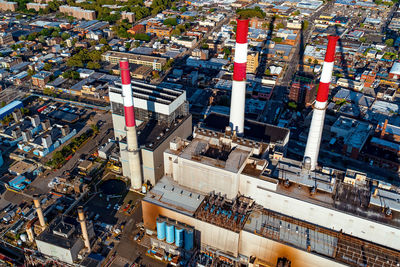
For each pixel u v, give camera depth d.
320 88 171.00
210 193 176.50
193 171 174.12
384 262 143.88
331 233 157.88
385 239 151.12
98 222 189.00
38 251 168.75
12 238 181.25
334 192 166.38
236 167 168.00
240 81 196.38
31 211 194.25
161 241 171.25
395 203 157.75
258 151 184.12
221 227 159.12
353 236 157.62
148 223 180.25
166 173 192.62
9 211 195.50
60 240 164.12
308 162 179.62
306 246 151.25
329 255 147.12
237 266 166.25
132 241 180.00
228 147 188.00
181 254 170.25
